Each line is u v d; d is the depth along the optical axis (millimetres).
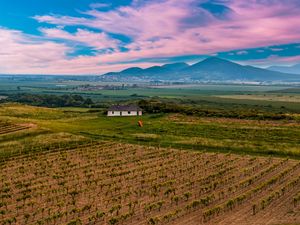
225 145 99062
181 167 76062
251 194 55938
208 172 71812
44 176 70375
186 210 50438
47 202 55250
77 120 154625
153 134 118062
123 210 51250
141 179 67125
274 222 45531
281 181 64375
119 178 68000
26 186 64000
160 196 57250
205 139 107938
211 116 164375
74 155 88688
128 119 158750
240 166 76250
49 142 102312
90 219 47094
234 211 49750
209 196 54000
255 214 48469
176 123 143125
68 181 66562
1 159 84500
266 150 92250
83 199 56344
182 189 60875
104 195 58031
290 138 108250
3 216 49750
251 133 118000
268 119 151500
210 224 45344
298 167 74938
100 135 117938
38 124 130625
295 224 44594
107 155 88312
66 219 48500
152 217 48219
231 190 59000
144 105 190875
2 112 165250
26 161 82812
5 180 67938
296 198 51969
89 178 68375
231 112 169125
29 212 51125
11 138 106188
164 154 89000
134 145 101438
